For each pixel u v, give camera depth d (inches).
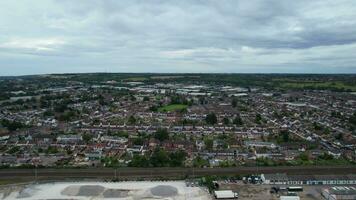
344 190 7116.1
